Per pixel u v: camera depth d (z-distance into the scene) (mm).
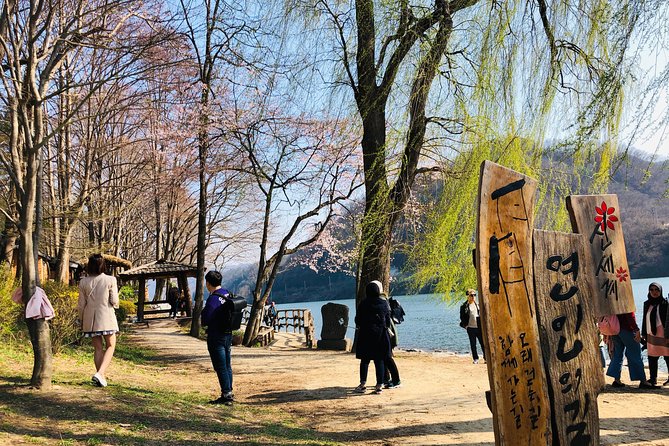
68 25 7688
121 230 32781
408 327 35250
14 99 6922
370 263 13797
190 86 18234
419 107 10914
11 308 9930
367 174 13094
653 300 8828
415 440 5805
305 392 9023
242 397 8750
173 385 9367
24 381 6938
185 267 29500
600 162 7480
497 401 3455
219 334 7695
